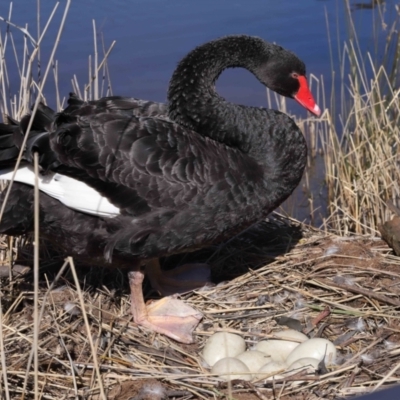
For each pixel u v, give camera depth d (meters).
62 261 2.40
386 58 2.92
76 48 3.21
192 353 2.20
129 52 3.21
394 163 2.66
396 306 2.25
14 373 2.07
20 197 2.19
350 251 2.42
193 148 2.20
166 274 2.40
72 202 2.17
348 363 2.10
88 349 2.16
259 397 2.03
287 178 2.27
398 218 2.45
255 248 2.46
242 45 2.37
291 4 3.57
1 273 2.36
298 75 2.39
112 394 2.06
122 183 2.16
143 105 2.35
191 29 3.36
